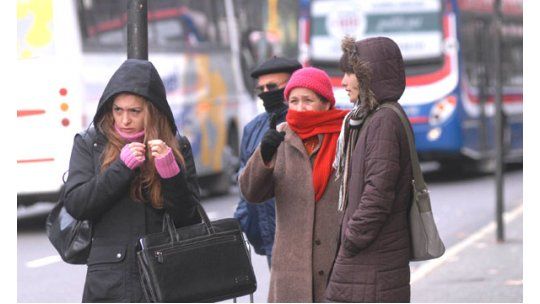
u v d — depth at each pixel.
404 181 13.62
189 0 50.47
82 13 40.44
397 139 13.48
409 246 13.76
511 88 65.69
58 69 39.34
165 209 13.67
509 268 28.66
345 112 14.91
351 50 13.80
